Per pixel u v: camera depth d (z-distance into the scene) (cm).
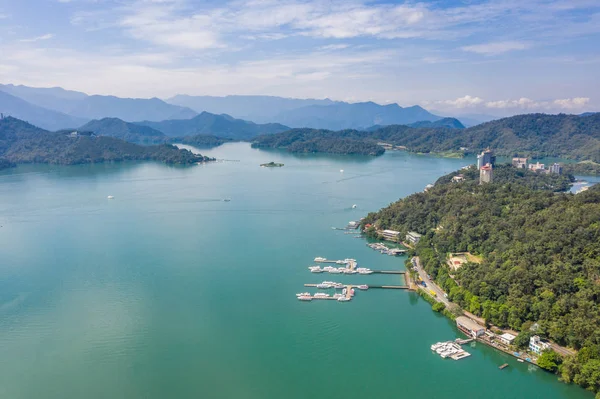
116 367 17462
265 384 16488
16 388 16238
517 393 15912
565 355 16988
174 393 15988
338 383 16538
